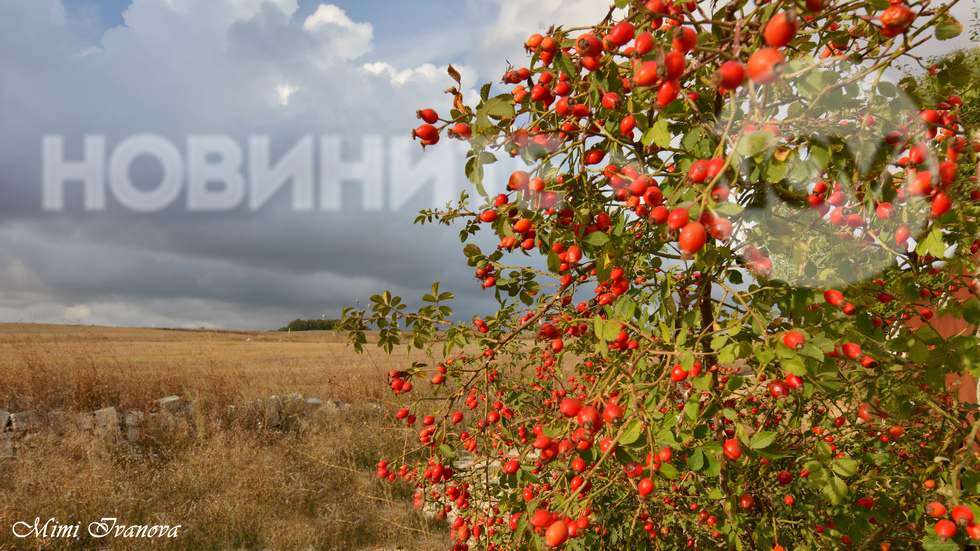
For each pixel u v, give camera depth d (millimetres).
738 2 1362
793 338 1210
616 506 2410
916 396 1601
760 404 2350
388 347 2545
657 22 1337
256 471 5676
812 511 1881
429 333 2449
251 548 4594
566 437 1447
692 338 1686
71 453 5930
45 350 8477
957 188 1519
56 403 7188
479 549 2232
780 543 2131
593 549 2217
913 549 1757
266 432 7156
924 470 1694
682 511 2355
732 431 2082
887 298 1607
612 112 1600
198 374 8961
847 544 1740
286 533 4586
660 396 1793
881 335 1526
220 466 5855
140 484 5477
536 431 2148
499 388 2717
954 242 1482
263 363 13055
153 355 11117
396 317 2420
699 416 1554
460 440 2451
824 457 1503
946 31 1169
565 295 2145
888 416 1764
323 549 4449
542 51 1477
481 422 2408
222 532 4703
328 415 7707
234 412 7656
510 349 2869
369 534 4680
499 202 1842
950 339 1427
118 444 6391
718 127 1479
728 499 1729
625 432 1255
